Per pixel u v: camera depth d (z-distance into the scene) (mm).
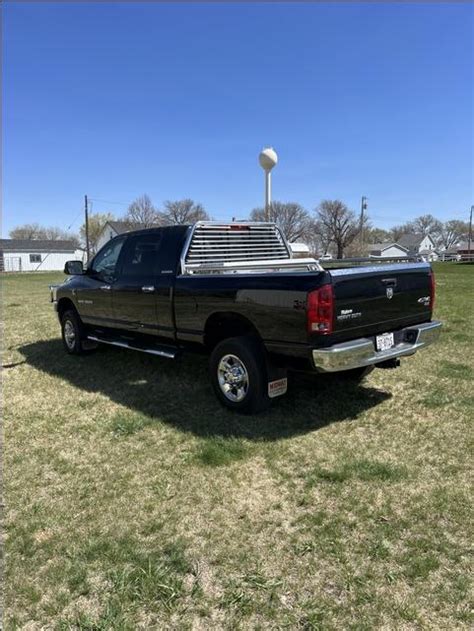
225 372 4656
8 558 2639
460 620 2154
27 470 3652
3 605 2316
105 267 6379
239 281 4367
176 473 3531
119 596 2344
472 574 2426
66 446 4062
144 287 5469
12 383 5918
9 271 64125
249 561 2574
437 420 4391
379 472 3449
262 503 3115
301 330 3865
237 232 5883
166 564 2562
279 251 6480
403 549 2629
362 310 4051
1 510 3111
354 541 2709
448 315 10180
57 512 3072
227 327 4773
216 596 2334
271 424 4359
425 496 3137
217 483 3375
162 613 2242
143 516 3010
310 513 2992
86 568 2543
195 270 5121
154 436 4191
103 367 6508
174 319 5152
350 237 69438
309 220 67250
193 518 2975
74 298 6898
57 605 2307
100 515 3031
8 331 9578
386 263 5039
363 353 3957
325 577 2445
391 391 5195
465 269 39125
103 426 4453
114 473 3564
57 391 5543
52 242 70812
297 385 5398
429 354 6754
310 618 2186
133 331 5867
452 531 2775
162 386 5559
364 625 2143
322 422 4398
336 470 3486
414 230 114375
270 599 2307
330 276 3789
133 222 65625
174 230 5410
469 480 3326
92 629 2162
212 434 4168
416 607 2230
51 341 8500
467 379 5566
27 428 4465
